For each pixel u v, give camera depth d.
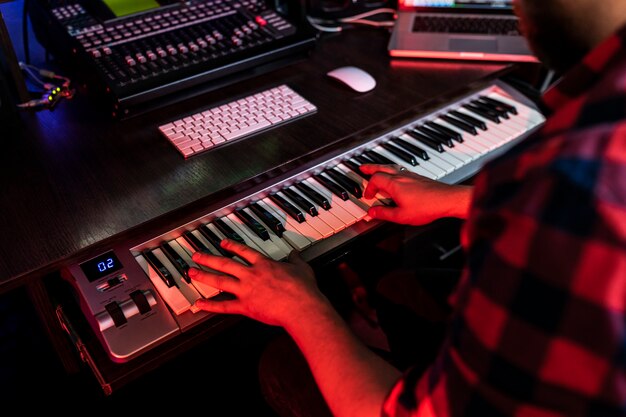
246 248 0.92
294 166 1.12
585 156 0.45
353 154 1.22
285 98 1.26
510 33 1.51
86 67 1.21
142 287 0.93
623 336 0.45
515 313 0.49
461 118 1.34
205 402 1.58
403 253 1.58
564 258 0.45
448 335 0.57
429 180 1.06
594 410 0.48
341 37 1.54
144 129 1.18
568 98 0.52
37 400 1.53
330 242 1.05
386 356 1.13
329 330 0.79
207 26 1.35
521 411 0.51
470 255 0.54
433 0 1.58
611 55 0.48
